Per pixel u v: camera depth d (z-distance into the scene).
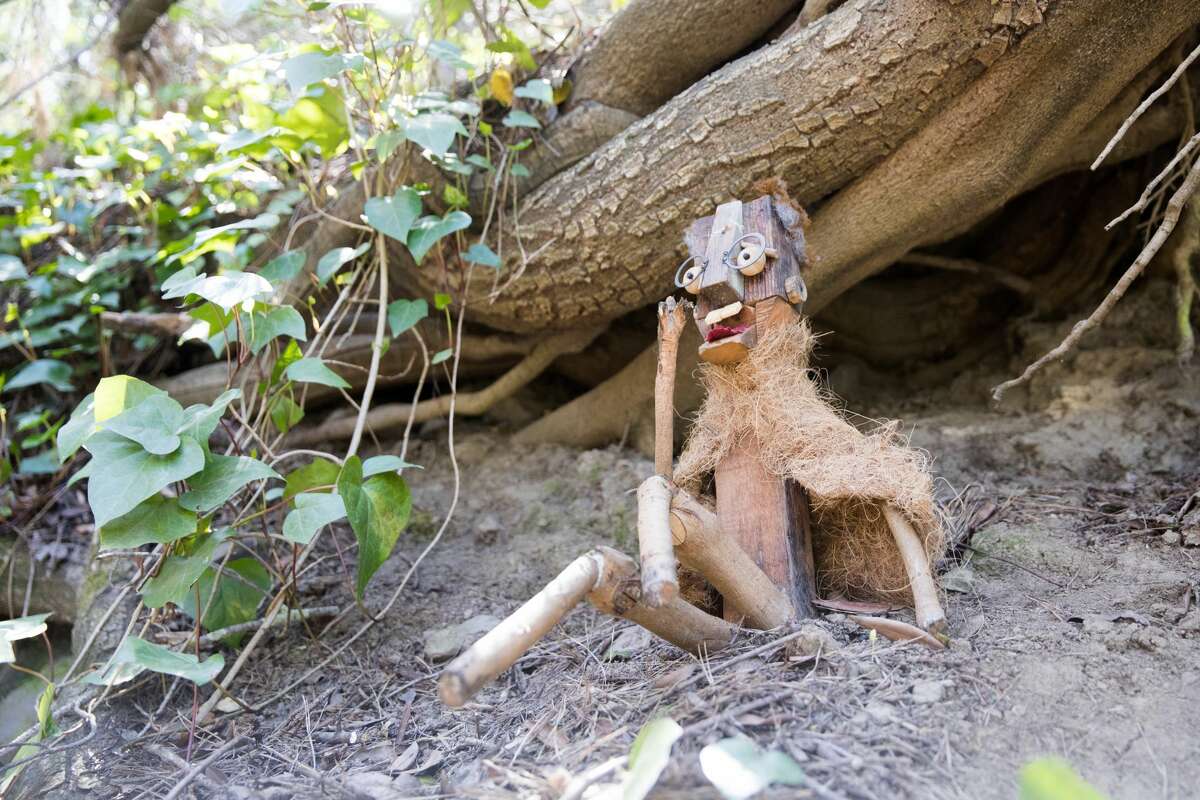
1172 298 1.30
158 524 0.89
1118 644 0.79
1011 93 0.96
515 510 1.24
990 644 0.81
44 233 1.42
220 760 0.87
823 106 1.01
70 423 0.95
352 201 1.25
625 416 1.32
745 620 0.83
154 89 1.78
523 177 1.18
